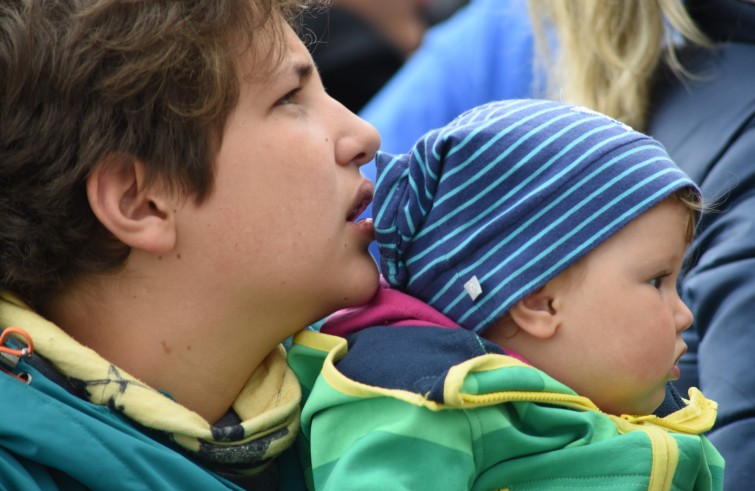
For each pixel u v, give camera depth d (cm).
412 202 461
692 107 631
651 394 463
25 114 395
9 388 375
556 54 771
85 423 376
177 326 418
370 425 412
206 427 402
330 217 426
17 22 393
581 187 446
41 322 399
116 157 398
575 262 448
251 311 422
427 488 396
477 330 455
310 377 450
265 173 413
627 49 671
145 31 395
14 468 368
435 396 397
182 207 407
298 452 455
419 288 468
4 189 403
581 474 421
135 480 376
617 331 449
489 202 454
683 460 429
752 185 584
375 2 1048
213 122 403
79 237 405
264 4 414
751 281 557
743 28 638
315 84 442
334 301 434
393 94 903
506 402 426
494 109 476
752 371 543
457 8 1088
